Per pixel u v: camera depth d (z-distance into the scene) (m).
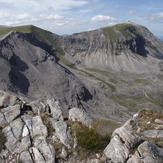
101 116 115.75
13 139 11.61
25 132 11.96
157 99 167.50
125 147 10.55
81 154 10.82
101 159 10.48
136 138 10.98
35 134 11.82
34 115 13.71
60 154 10.80
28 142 11.32
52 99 15.53
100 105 138.50
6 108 13.77
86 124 12.56
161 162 9.93
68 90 132.75
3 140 11.45
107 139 11.88
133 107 145.38
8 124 12.63
